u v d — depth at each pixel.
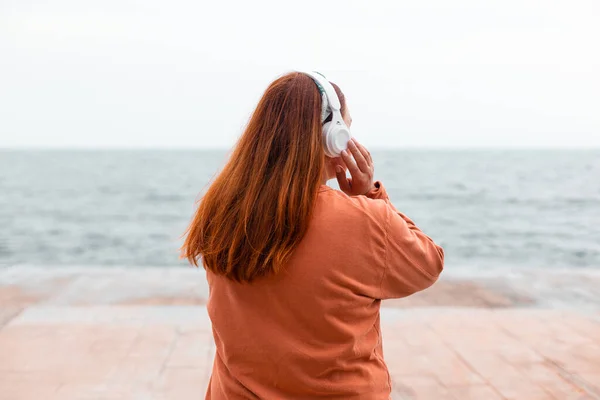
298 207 1.02
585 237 19.08
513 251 16.84
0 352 3.89
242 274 1.04
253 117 1.12
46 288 5.69
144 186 43.41
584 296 5.60
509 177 49.44
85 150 133.62
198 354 3.87
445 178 49.09
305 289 1.03
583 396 3.25
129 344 4.05
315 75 1.12
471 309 5.00
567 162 75.50
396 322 4.59
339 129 1.09
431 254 1.10
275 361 1.06
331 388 1.05
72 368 3.62
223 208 1.07
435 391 3.32
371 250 1.04
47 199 35.06
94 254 17.27
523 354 3.90
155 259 16.30
